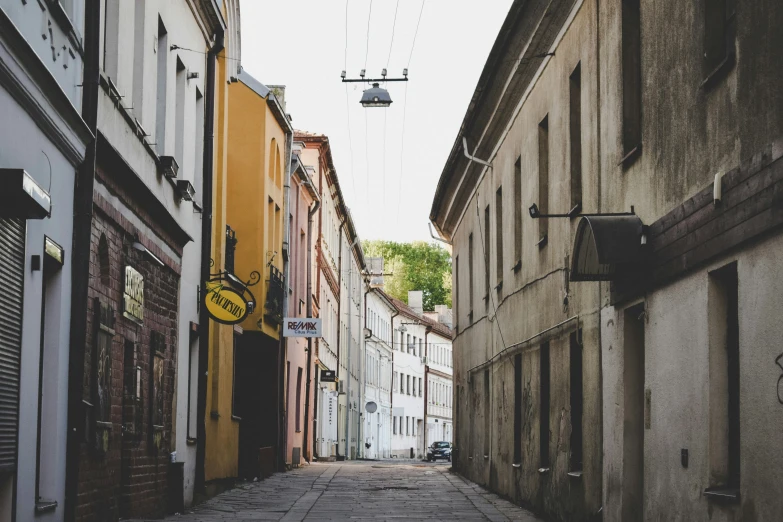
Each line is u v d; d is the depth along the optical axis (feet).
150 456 46.96
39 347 31.78
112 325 39.63
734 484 29.53
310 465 115.85
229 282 69.92
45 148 31.63
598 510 43.57
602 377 42.98
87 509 36.68
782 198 24.93
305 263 119.85
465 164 83.25
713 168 30.01
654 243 35.12
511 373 65.82
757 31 26.68
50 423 33.63
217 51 62.69
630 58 40.68
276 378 92.32
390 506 58.08
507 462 66.44
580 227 37.32
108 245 39.24
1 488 28.99
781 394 25.22
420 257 304.71
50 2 31.50
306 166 128.57
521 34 55.42
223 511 53.06
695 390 31.37
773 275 25.73
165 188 50.39
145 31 45.85
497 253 72.95
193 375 60.34
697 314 31.22
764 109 26.30
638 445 39.63
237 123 85.66
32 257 30.91
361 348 196.85
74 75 35.29
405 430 247.70
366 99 67.00
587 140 46.03
